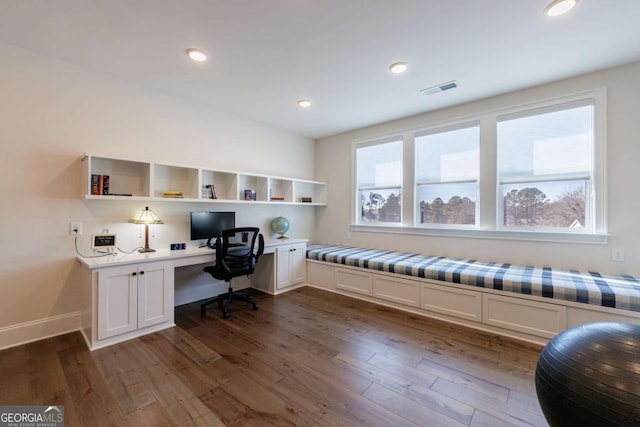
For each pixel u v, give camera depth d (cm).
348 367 204
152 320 259
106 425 148
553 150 289
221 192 370
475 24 198
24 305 238
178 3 178
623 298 202
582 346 116
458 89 304
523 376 193
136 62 254
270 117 398
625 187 253
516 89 303
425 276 297
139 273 250
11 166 231
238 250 315
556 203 288
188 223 338
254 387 181
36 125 241
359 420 153
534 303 238
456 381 188
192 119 341
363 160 449
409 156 392
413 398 171
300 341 244
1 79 226
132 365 204
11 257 232
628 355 105
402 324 279
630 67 250
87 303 238
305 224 492
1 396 170
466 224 346
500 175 320
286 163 459
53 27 204
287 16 191
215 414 157
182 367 203
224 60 249
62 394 172
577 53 235
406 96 323
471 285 268
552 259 288
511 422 151
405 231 396
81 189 262
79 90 261
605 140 260
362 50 232
